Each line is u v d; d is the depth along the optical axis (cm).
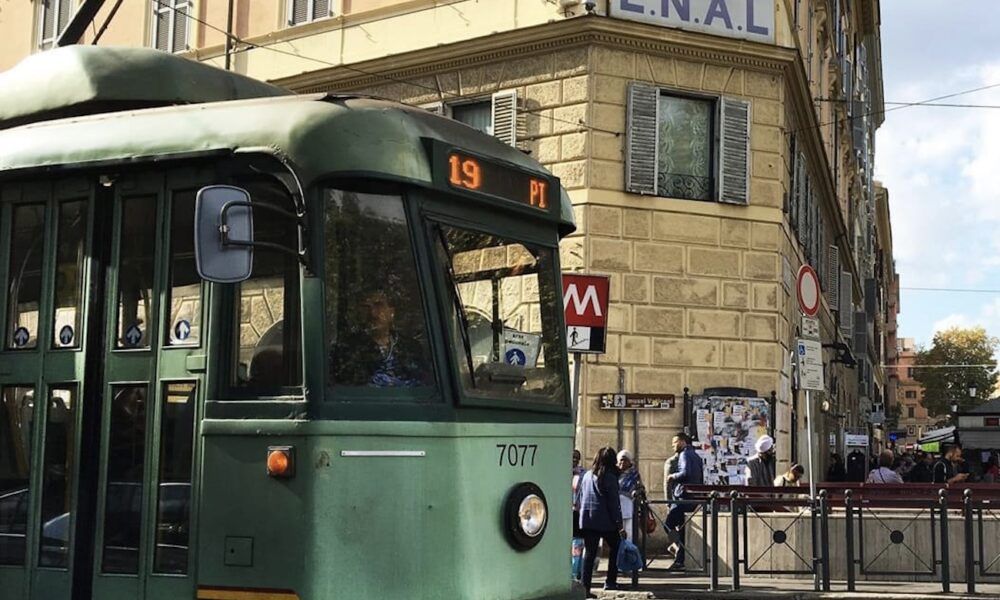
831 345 2958
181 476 529
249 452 514
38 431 565
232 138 537
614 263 1823
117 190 563
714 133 1916
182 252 542
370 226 539
